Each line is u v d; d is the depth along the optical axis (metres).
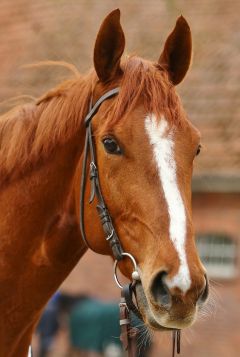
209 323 18.77
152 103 5.49
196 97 19.25
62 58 19.62
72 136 5.99
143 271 5.33
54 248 6.07
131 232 5.46
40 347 18.00
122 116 5.51
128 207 5.44
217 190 18.58
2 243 6.12
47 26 20.69
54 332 17.95
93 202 5.72
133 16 20.25
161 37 19.47
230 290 18.69
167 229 5.21
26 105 6.29
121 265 5.62
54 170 6.05
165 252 5.17
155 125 5.43
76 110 5.99
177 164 5.34
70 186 6.03
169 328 5.17
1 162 6.18
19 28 20.97
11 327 6.14
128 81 5.62
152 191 5.32
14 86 19.42
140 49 19.12
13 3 21.70
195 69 19.59
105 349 17.69
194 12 20.25
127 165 5.43
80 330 17.89
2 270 6.11
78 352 18.05
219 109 19.03
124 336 5.76
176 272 5.08
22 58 20.14
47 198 6.07
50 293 6.20
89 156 5.83
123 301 5.79
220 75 19.42
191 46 5.96
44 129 6.08
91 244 5.84
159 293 5.17
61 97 6.13
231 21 20.00
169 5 20.28
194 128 5.60
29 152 6.10
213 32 19.94
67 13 20.83
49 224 6.07
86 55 19.42
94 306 17.94
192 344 18.75
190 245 5.17
